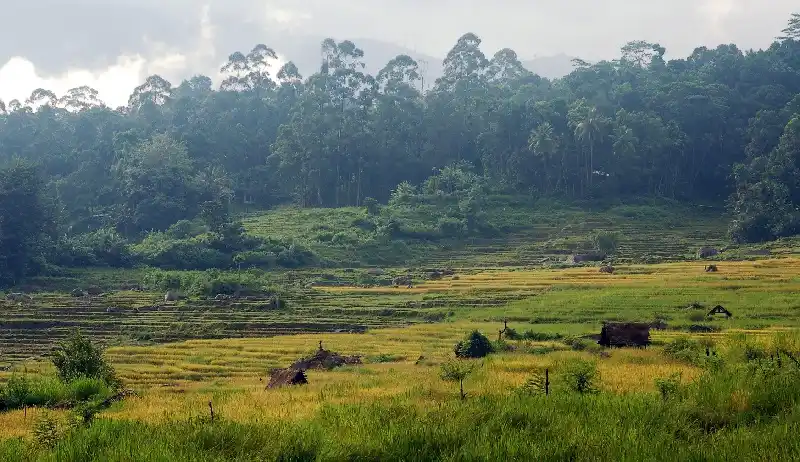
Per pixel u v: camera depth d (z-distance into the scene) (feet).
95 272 370.12
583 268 334.03
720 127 538.88
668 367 101.45
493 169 544.21
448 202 479.41
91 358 121.19
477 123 561.43
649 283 264.93
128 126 610.24
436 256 409.90
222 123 604.49
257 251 386.73
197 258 377.91
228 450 47.52
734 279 259.19
